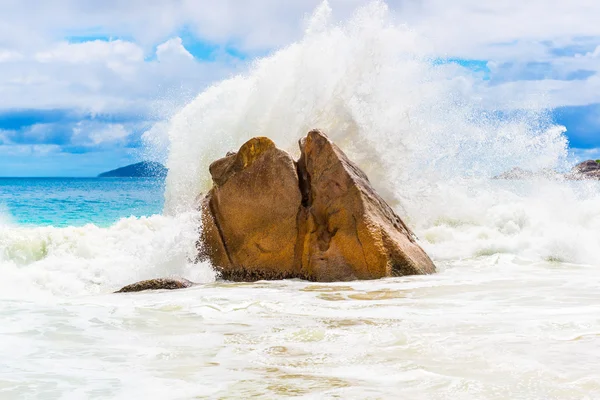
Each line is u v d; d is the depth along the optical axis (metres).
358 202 9.41
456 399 3.63
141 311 6.53
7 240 10.93
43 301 7.34
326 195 9.63
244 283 8.91
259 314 6.36
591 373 4.07
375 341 5.05
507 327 5.48
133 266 10.09
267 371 4.29
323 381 4.03
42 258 10.99
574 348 4.69
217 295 7.69
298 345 5.01
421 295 7.48
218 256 9.94
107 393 3.83
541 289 7.80
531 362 4.33
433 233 12.16
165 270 9.88
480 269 9.88
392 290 7.87
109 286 9.49
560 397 3.63
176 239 10.08
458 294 7.50
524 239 11.48
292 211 9.74
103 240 11.66
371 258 9.09
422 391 3.79
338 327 5.66
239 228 9.91
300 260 9.52
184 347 4.99
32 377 4.16
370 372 4.20
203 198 10.67
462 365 4.30
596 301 6.91
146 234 12.29
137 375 4.21
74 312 6.46
